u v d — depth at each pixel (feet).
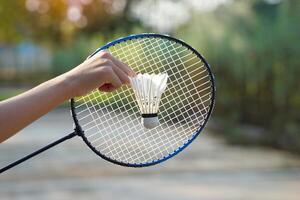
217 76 58.18
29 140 51.39
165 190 29.25
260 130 50.78
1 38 136.36
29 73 129.39
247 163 37.78
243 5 53.01
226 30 55.26
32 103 5.49
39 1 131.13
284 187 29.73
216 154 41.98
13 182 31.89
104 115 9.36
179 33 65.26
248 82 53.47
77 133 7.61
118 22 127.13
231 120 54.95
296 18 45.65
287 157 40.29
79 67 5.86
